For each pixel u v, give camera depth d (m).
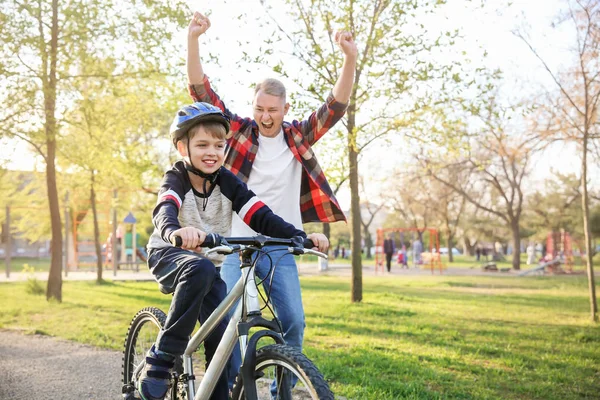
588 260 9.42
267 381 2.51
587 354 6.42
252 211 2.96
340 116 3.84
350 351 6.25
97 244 17.61
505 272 28.28
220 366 2.63
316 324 8.49
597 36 9.07
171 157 18.77
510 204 31.91
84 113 11.28
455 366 5.64
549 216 38.19
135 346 3.69
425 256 33.22
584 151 9.30
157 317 3.38
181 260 2.77
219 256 3.09
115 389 4.71
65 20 10.35
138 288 15.66
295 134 3.87
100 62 11.11
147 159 15.16
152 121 13.71
